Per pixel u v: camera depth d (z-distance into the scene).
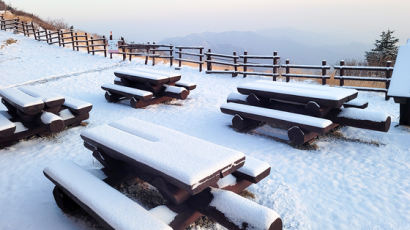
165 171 2.46
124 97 8.70
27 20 25.77
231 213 2.42
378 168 4.38
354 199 3.58
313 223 3.14
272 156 4.84
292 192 3.72
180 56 13.56
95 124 6.44
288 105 5.84
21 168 4.37
